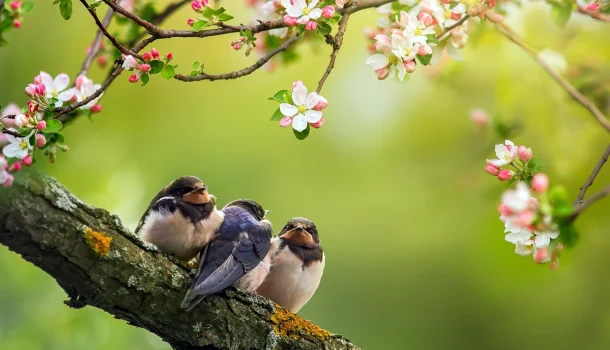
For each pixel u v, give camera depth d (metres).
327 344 8.01
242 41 7.66
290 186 15.93
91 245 6.77
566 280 14.47
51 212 6.61
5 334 12.78
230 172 15.70
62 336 12.79
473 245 15.23
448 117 15.24
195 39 15.59
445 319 15.57
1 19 8.96
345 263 15.73
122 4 9.70
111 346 12.81
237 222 8.70
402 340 15.53
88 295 6.91
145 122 15.59
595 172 7.16
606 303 14.72
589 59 10.73
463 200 14.77
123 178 15.20
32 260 6.65
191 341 7.48
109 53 9.69
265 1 10.07
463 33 8.78
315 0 7.54
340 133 16.33
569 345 15.27
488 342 15.48
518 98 10.90
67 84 7.55
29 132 6.84
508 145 7.54
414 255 15.65
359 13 16.09
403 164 15.90
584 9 8.56
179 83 15.73
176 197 8.44
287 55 10.09
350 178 16.11
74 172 14.81
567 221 6.52
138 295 7.06
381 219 15.85
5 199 6.39
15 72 14.98
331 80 16.27
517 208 6.52
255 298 7.90
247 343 7.73
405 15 7.89
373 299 15.69
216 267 7.86
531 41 10.88
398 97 15.98
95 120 15.27
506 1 9.30
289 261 9.53
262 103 16.08
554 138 10.92
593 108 8.77
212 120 15.88
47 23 15.22
